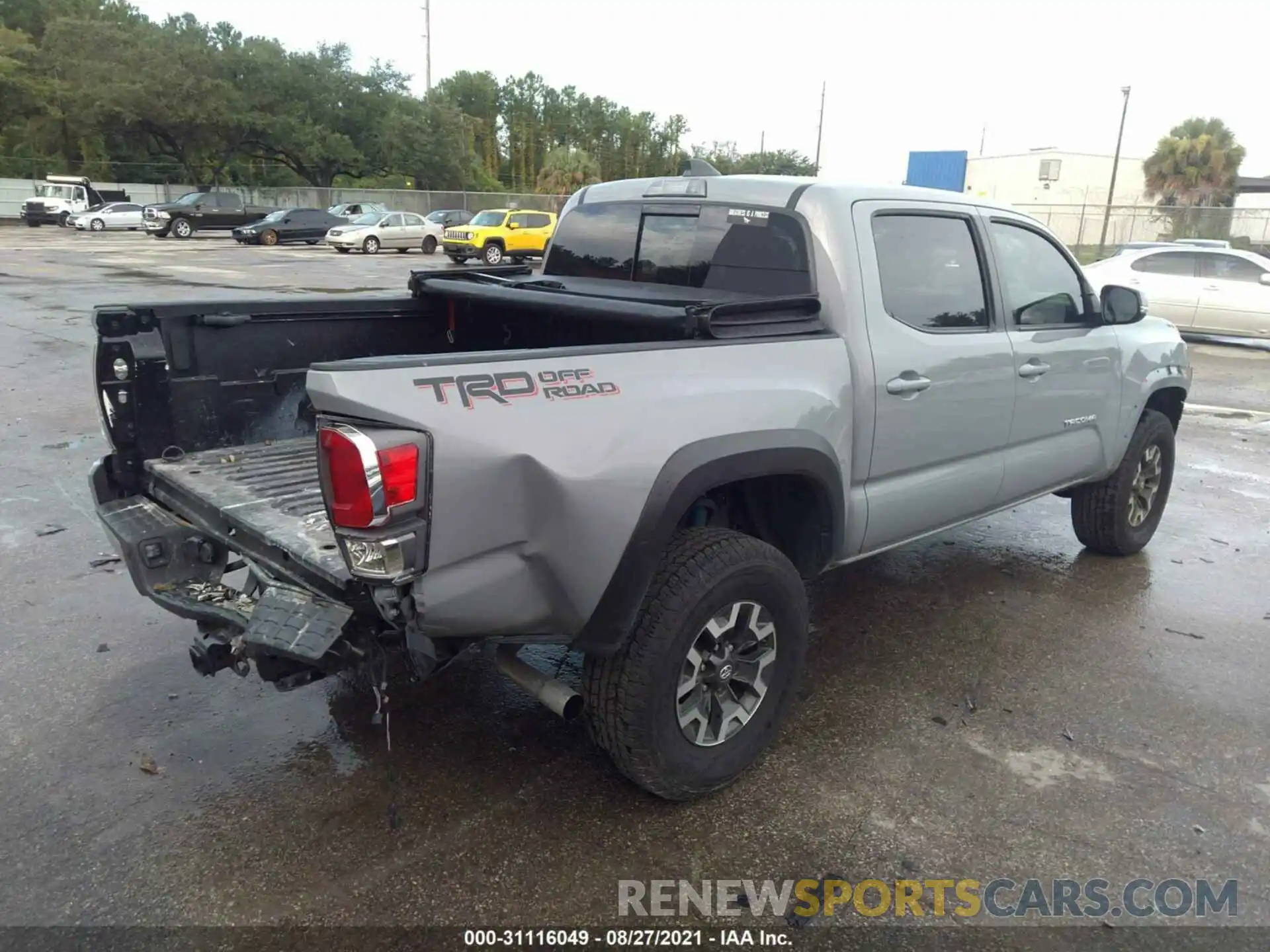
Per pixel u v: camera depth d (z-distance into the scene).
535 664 3.99
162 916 2.57
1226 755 3.44
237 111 48.19
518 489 2.50
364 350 4.26
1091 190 49.47
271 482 3.37
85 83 47.00
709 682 3.03
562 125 84.88
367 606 2.53
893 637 4.38
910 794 3.17
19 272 20.48
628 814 3.04
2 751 3.32
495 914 2.60
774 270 3.56
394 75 53.78
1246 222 32.81
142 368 3.57
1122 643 4.36
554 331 4.11
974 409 3.95
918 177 53.91
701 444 2.81
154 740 3.41
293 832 2.92
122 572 4.89
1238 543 5.85
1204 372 12.67
